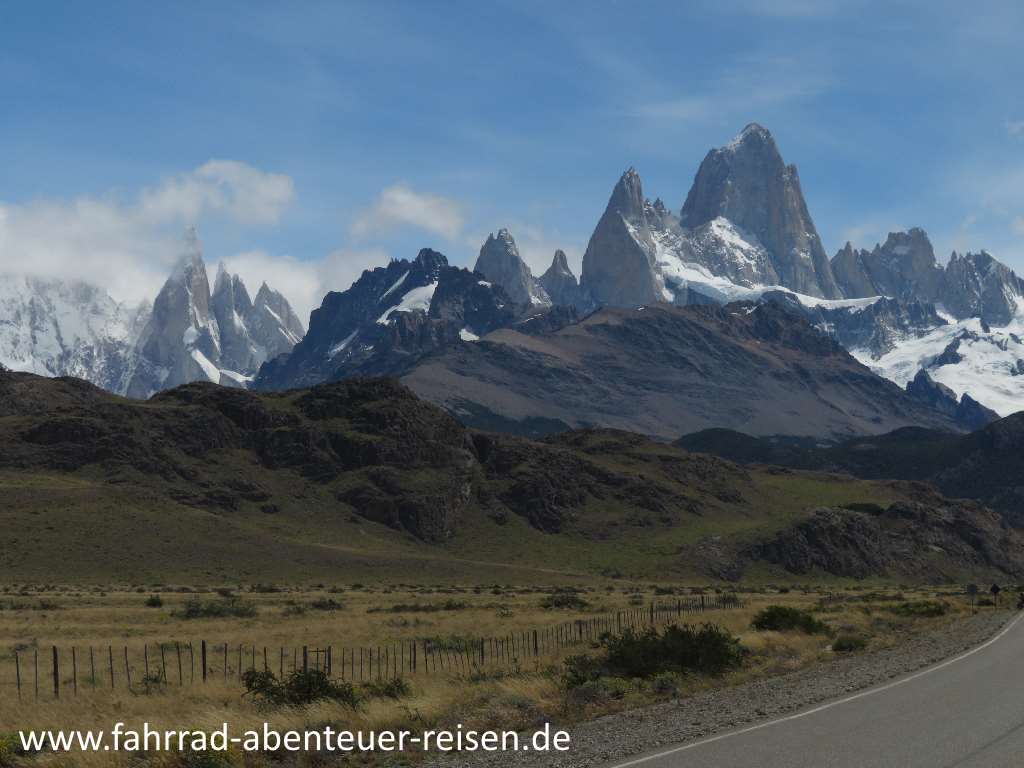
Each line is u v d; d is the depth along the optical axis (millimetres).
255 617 87250
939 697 28688
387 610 99062
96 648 56031
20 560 153125
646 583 195875
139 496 184625
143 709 31562
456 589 157000
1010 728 23391
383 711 28297
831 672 36812
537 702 29938
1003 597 103812
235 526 185250
